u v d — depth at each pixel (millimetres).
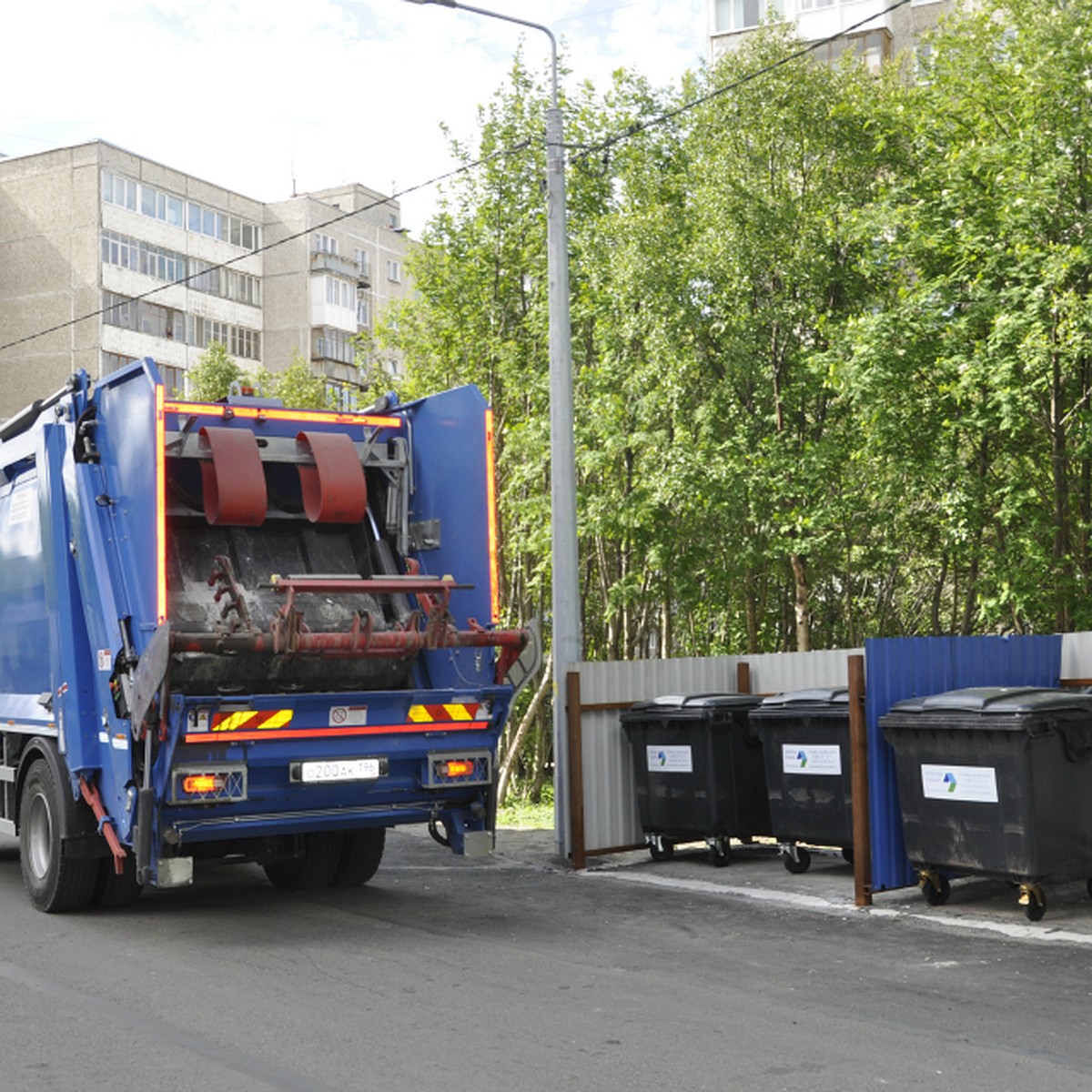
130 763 7918
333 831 9523
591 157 19234
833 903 8984
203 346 49625
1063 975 6781
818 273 17891
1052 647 9930
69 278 45750
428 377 21281
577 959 7270
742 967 7027
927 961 7148
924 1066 5195
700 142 18969
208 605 8375
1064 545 16438
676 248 17938
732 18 36844
